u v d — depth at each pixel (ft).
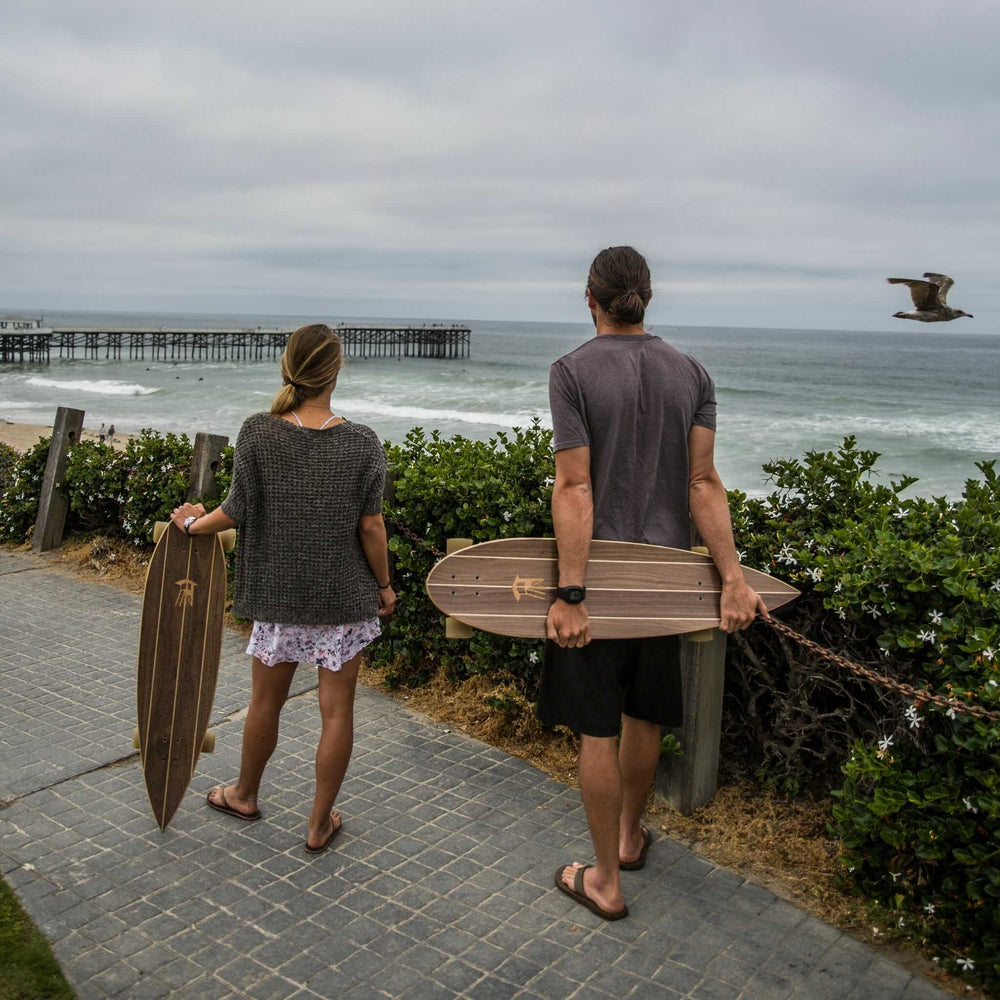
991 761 8.68
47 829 10.55
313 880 9.66
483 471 14.53
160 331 285.84
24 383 180.86
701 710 10.97
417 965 8.32
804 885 9.80
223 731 13.47
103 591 20.80
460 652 14.78
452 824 10.93
